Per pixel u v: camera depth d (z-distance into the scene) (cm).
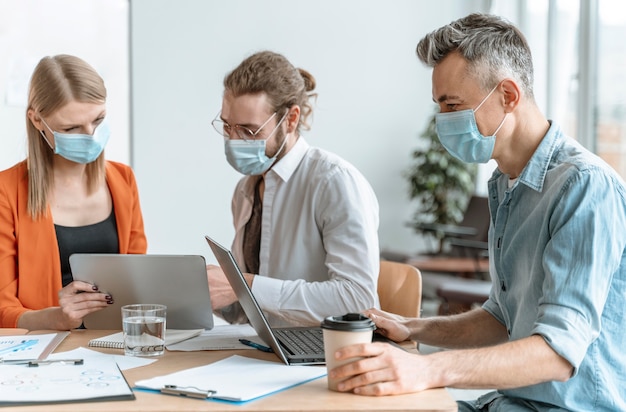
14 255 239
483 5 655
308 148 242
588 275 160
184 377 158
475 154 183
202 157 602
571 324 156
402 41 641
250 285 217
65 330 204
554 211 168
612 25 499
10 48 539
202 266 190
